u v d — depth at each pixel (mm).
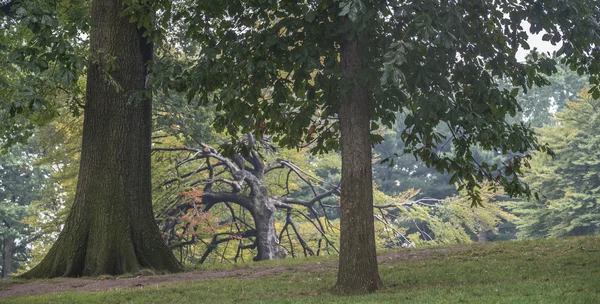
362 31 11688
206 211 34781
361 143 12477
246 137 33594
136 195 18625
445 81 12406
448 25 11039
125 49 18797
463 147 14008
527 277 13203
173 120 30672
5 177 54344
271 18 12758
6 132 23156
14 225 52125
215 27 14586
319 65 11781
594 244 17047
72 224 18062
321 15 12250
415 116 12750
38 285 15883
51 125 30750
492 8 14070
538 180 45000
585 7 13609
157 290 13758
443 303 9969
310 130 14688
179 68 12602
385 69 10156
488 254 17453
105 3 18891
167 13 14727
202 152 32188
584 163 42781
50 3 13242
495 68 14391
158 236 18719
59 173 32438
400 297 11008
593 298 9531
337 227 39062
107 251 17703
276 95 13328
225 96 12219
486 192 40062
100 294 13359
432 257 17828
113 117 18500
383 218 40281
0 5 19203
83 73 19594
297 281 14688
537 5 13445
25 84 13875
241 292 13305
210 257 40750
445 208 39469
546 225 45594
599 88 14867
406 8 11055
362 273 12266
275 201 36594
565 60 15039
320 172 58656
